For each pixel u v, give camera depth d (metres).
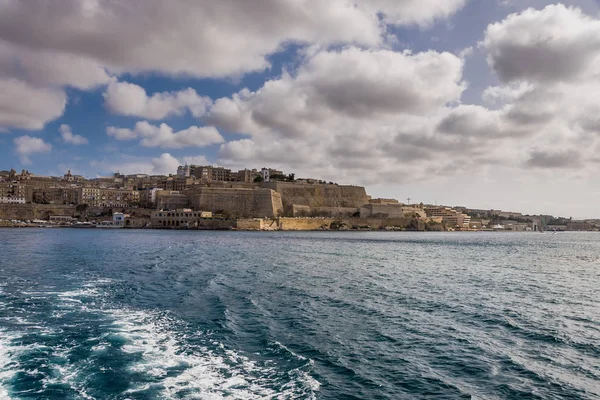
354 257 70.19
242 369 16.98
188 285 37.03
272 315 26.39
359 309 28.66
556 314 27.91
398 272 49.97
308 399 14.52
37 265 50.06
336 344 20.78
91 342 19.55
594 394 15.59
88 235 135.25
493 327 24.47
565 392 15.76
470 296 34.19
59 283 36.38
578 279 46.16
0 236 122.81
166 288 35.22
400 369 17.73
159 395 14.21
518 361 18.86
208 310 27.23
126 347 19.05
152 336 20.94
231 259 62.44
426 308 29.30
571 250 101.50
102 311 25.95
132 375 15.84
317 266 54.91
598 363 18.69
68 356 17.61
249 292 34.22
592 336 22.77
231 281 40.09
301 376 16.50
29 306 26.86
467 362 18.67
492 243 134.00
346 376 16.84
